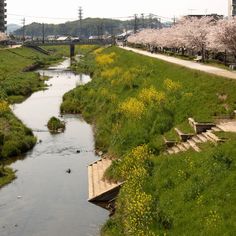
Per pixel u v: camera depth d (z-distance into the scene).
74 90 68.75
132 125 37.78
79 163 36.47
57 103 66.38
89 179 31.84
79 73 111.38
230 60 74.62
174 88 43.97
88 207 27.53
